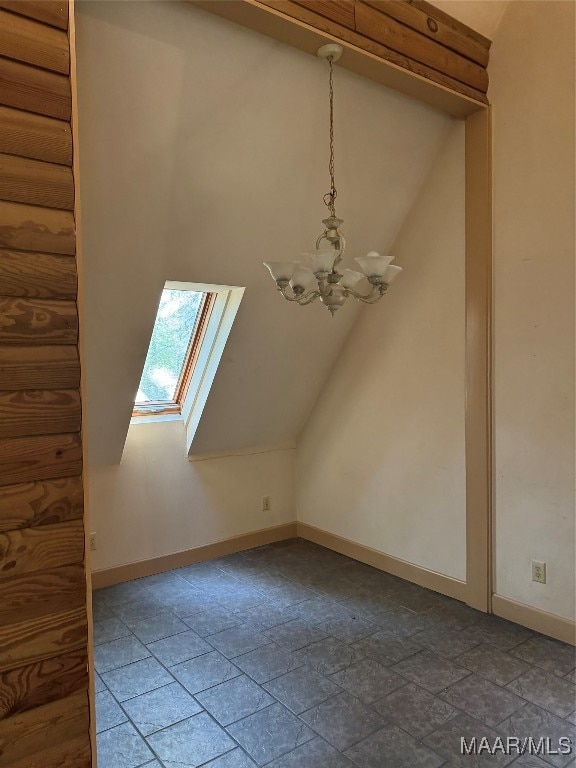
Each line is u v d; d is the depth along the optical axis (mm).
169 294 3305
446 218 3055
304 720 2113
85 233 2426
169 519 3691
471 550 3008
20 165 1320
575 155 2479
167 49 2037
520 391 2744
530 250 2664
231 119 2340
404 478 3430
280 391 3773
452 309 3066
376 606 3082
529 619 2770
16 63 1326
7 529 1310
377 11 2273
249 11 1939
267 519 4184
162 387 3719
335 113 2557
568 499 2594
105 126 2152
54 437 1368
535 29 2580
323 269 1954
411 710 2158
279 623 2908
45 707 1367
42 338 1348
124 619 2977
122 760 1915
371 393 3621
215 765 1889
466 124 2869
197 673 2449
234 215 2701
